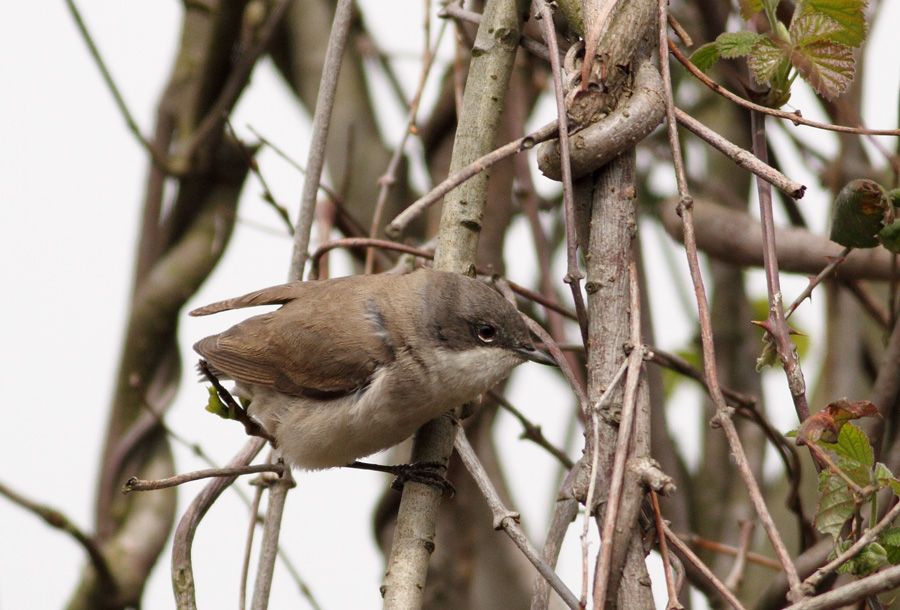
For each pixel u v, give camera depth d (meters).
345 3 9.25
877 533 6.07
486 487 7.63
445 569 11.91
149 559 11.98
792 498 9.60
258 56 12.79
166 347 12.81
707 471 12.17
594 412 6.68
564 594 6.64
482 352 9.55
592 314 7.14
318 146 9.27
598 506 6.56
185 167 12.93
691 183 13.56
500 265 12.02
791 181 6.64
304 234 9.27
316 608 10.57
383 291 10.11
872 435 8.52
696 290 6.63
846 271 9.95
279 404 10.27
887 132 7.32
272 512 8.58
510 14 9.03
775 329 6.93
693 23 12.80
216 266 12.92
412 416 9.55
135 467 12.47
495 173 12.20
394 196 13.84
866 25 7.12
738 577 9.84
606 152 7.31
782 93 7.77
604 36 7.60
